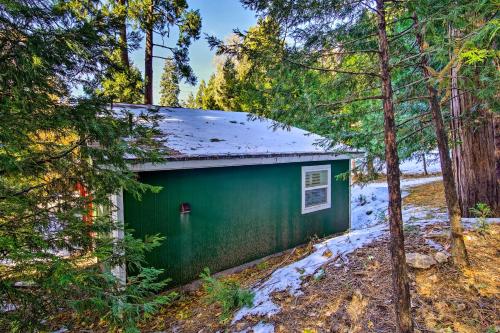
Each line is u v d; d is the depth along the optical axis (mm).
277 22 2867
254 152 5910
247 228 6312
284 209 7012
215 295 3785
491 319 2551
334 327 2789
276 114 3275
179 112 8273
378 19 2408
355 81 3451
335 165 8109
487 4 1896
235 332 3107
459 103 4559
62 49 2711
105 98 3115
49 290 2521
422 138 4566
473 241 3736
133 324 2830
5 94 2564
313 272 3777
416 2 2260
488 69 2857
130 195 4613
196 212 5465
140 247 3211
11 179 2797
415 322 2613
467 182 4812
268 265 6223
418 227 4332
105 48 3199
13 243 2371
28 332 2492
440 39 2375
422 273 3186
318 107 2953
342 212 8375
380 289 3096
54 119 2717
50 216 2840
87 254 3021
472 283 2957
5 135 2539
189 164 4965
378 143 4332
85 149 2949
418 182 12453
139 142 3506
